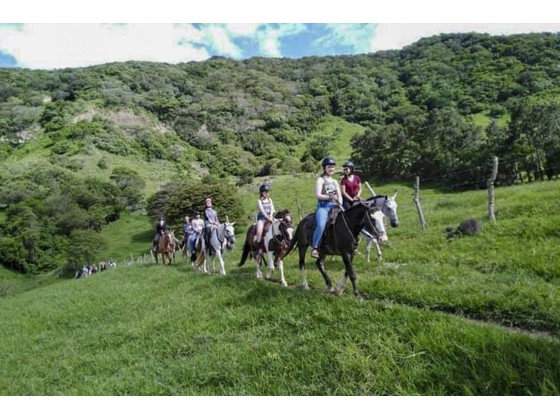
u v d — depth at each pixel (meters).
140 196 87.75
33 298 21.89
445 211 20.78
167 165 114.75
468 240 12.01
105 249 64.19
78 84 149.25
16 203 80.62
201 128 142.25
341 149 116.56
